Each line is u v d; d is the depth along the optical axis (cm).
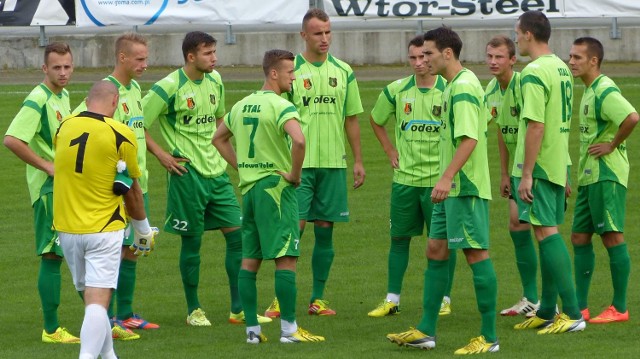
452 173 2342
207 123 2927
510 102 2920
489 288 2403
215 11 7669
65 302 3148
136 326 2783
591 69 2758
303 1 7619
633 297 3025
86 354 2216
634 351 2388
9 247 3891
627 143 5584
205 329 2788
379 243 3912
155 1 7675
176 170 2858
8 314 2984
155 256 3753
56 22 7794
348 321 2859
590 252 2800
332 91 3045
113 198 2295
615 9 7388
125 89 2794
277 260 2561
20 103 6881
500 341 2536
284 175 2512
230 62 8469
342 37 8369
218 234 4134
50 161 2650
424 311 2462
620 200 2734
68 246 2298
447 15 7469
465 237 2377
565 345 2467
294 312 2584
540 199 2573
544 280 2666
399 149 3008
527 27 2633
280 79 2567
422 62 2942
